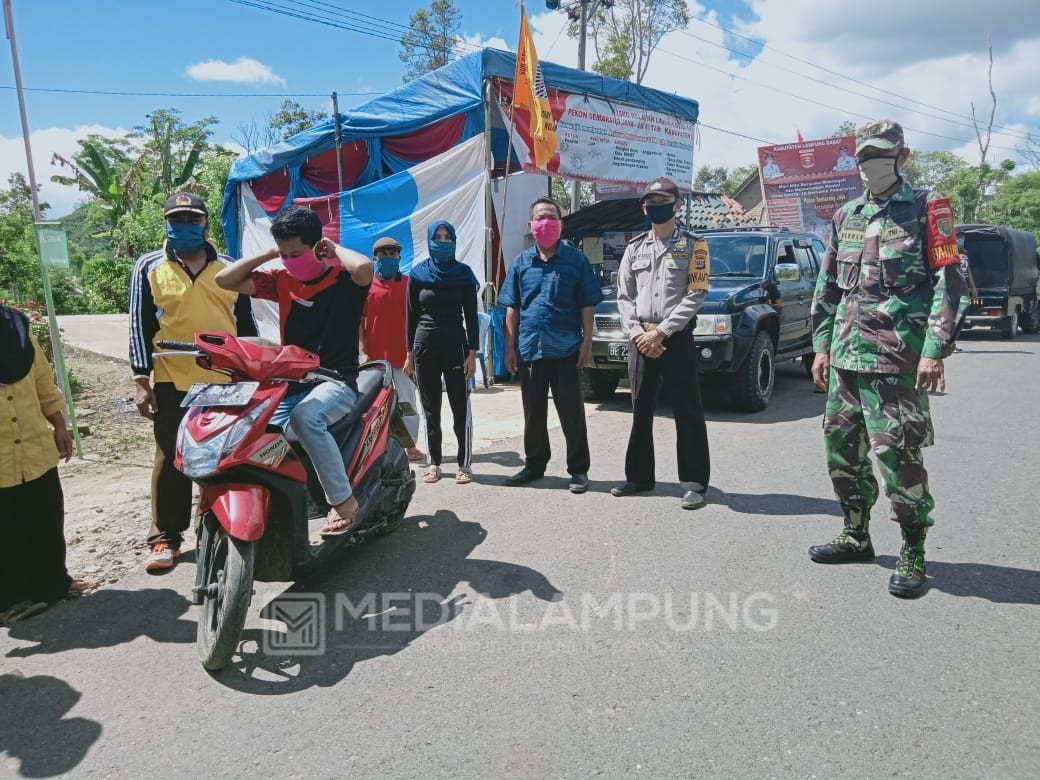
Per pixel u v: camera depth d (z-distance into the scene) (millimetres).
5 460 3492
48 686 3055
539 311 5176
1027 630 3242
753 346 7863
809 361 10633
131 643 3400
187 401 3238
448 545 4402
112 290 26906
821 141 24109
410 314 5582
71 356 12312
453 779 2406
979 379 10039
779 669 2982
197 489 5508
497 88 9734
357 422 3941
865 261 3611
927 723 2613
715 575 3877
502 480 5680
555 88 10438
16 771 2525
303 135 11391
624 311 5031
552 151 9461
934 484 5297
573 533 4520
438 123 10234
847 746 2504
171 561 4207
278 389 3277
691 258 4781
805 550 4180
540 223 5074
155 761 2557
